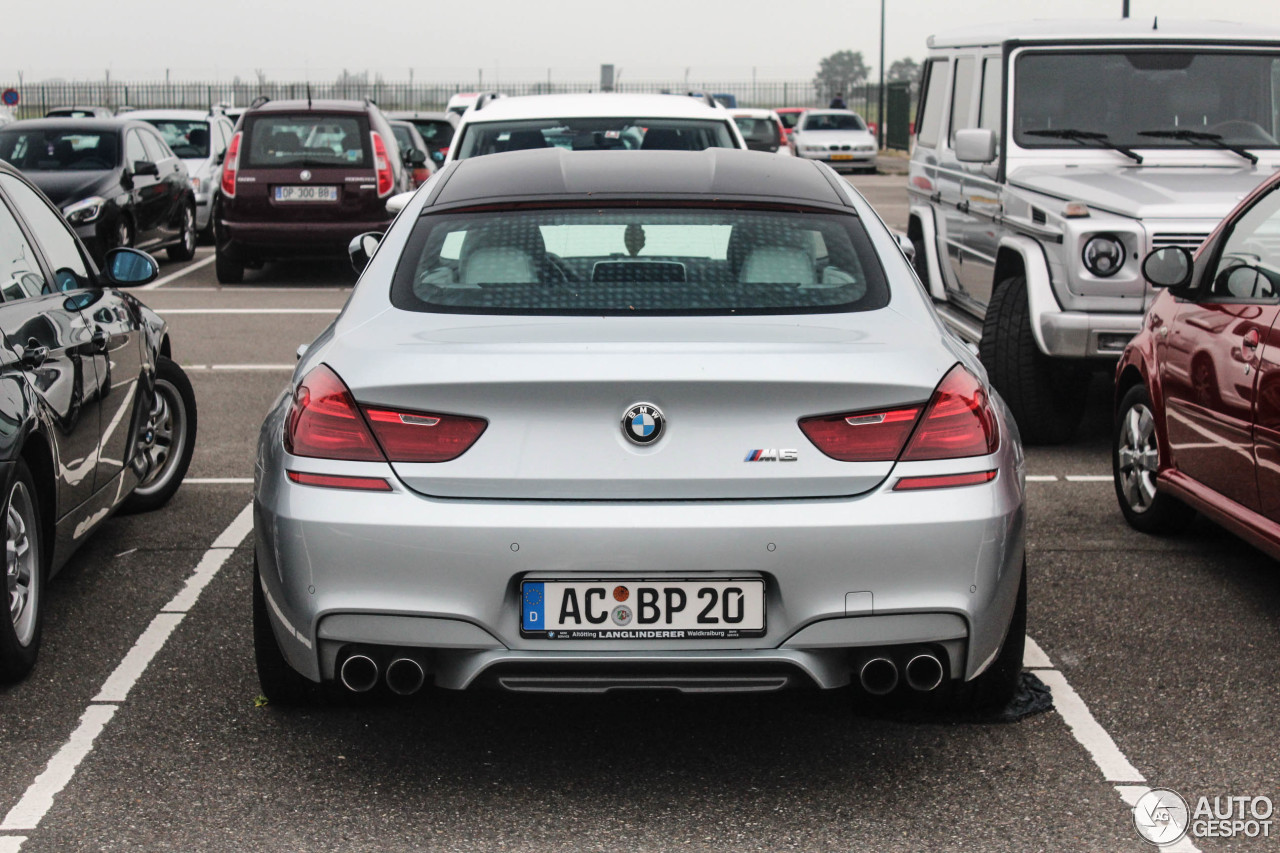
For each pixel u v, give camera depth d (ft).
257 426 25.57
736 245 12.24
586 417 10.24
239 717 12.75
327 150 45.73
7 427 12.84
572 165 13.97
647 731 12.48
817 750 12.09
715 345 10.52
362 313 11.66
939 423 10.48
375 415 10.41
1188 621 15.40
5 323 13.61
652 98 29.37
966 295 28.48
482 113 28.40
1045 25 27.32
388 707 12.97
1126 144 25.57
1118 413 19.45
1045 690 13.25
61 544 14.71
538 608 10.28
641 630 10.31
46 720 12.66
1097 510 20.15
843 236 12.55
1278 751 12.07
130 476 17.66
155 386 19.60
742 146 28.12
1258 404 15.06
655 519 10.16
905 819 10.82
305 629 10.56
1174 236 21.48
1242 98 25.96
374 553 10.27
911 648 10.59
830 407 10.31
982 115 27.43
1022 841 10.46
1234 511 15.87
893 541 10.27
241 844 10.41
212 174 61.16
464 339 10.77
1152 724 12.64
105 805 11.02
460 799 11.16
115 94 160.04
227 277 47.29
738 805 11.06
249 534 18.79
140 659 14.20
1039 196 23.81
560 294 11.60
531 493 10.27
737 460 10.25
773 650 10.36
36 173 46.85
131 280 17.12
